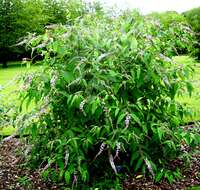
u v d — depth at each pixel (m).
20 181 4.32
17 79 4.19
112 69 4.02
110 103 3.97
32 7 28.89
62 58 4.24
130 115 3.74
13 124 4.52
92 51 4.06
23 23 28.30
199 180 4.15
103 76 3.91
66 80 3.88
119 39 4.13
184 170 4.36
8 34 27.61
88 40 4.17
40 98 4.08
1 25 27.70
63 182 4.18
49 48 4.34
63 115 4.24
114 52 4.02
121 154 4.30
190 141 4.18
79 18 4.43
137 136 3.79
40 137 4.36
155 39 4.20
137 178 4.12
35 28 28.89
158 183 4.06
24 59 4.29
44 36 4.12
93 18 4.49
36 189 4.13
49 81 4.03
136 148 4.07
